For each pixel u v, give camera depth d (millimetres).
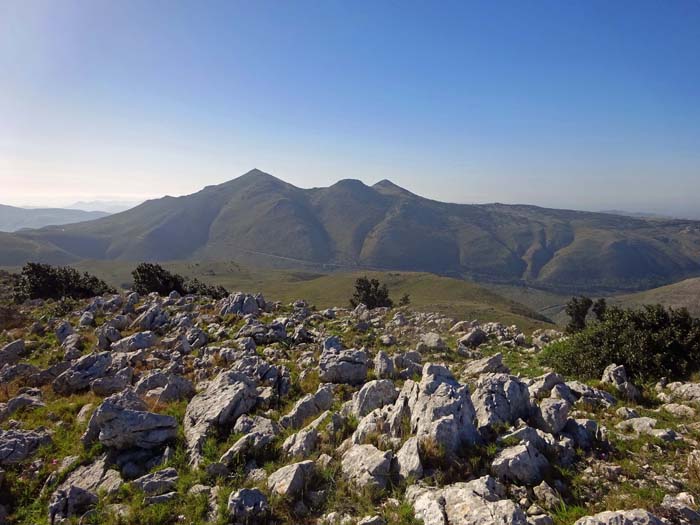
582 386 16406
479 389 13969
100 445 13320
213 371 21156
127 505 10656
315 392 17469
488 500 8961
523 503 9375
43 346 28031
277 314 35656
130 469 12195
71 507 10773
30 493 11883
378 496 10062
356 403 14914
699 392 15438
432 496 9336
